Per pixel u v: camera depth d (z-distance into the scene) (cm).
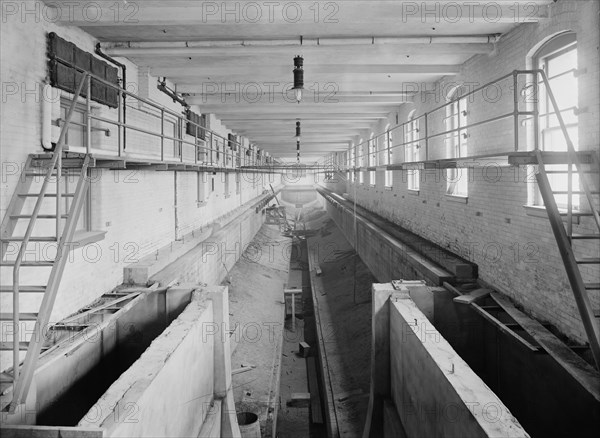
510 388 705
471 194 923
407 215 1455
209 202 1669
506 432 385
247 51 890
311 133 2252
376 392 809
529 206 697
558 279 632
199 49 876
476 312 820
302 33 850
